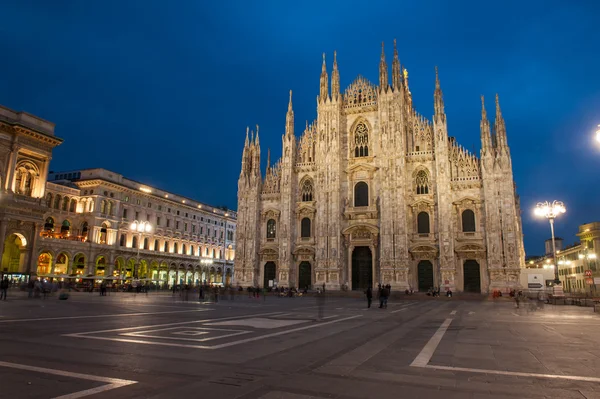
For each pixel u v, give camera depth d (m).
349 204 76.25
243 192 82.69
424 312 35.84
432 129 74.69
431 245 70.00
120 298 48.41
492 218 67.12
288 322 24.39
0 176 70.69
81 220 90.56
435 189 71.88
